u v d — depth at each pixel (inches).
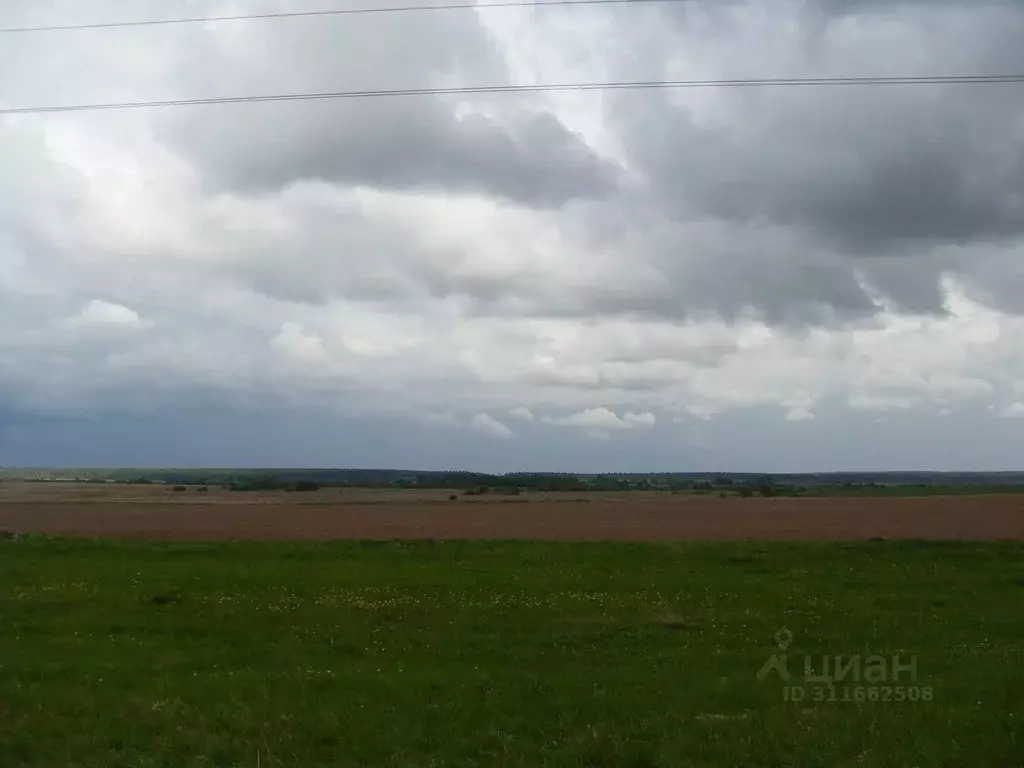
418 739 399.9
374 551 1310.3
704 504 3754.9
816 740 397.7
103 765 366.6
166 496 5036.9
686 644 611.8
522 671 529.3
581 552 1286.9
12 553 1242.6
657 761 370.6
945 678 512.1
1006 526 2078.0
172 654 574.9
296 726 418.0
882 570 1032.8
